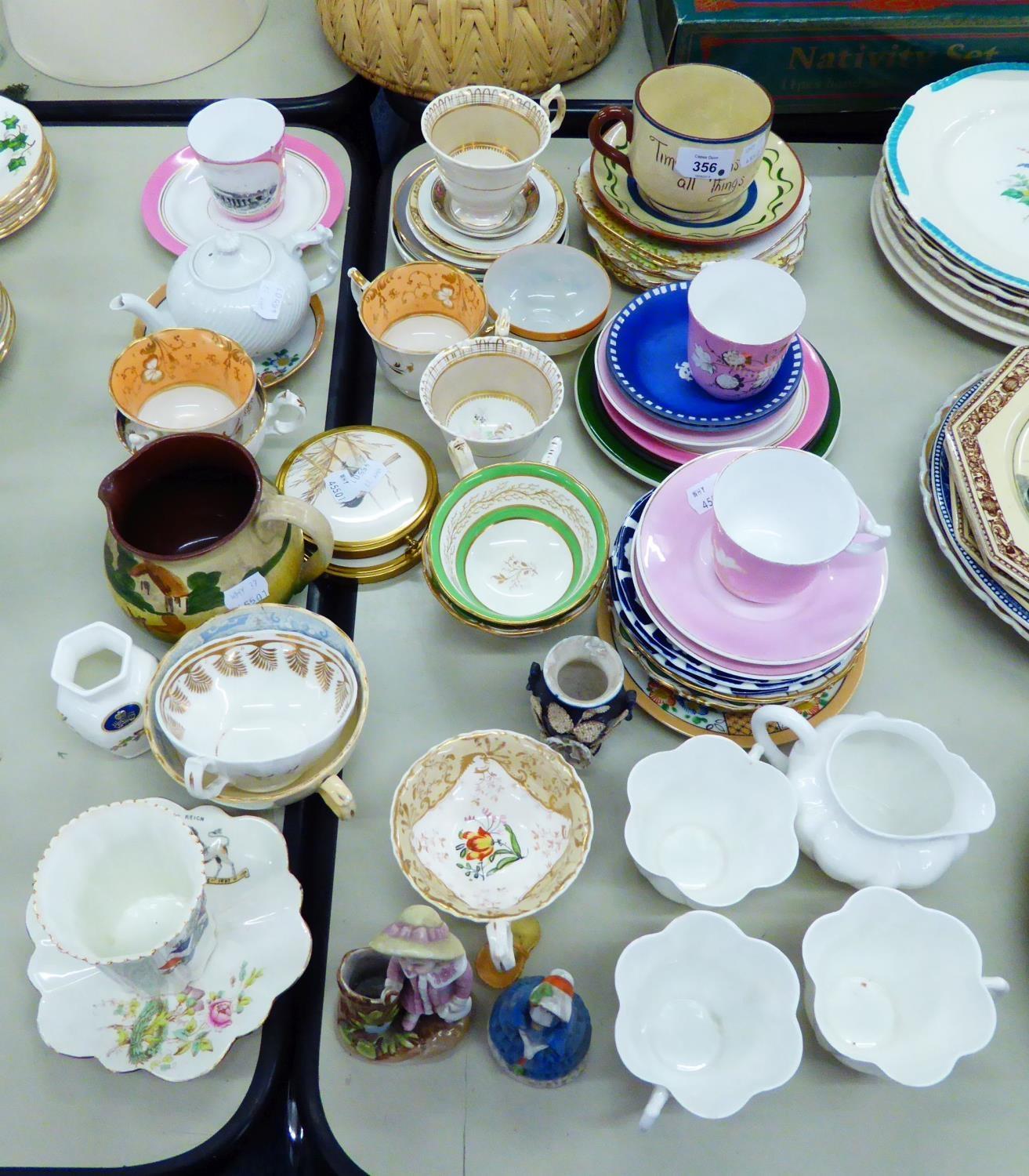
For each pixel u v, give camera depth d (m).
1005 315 1.18
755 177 1.24
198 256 1.13
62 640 0.91
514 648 1.03
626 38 1.52
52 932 0.72
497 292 1.24
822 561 0.84
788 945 0.86
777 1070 0.72
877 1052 0.79
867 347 1.24
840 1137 0.79
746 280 1.04
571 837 0.85
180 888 0.82
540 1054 0.77
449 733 0.97
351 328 1.27
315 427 1.17
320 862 0.94
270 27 1.53
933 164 1.27
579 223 1.34
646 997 0.79
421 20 1.29
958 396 1.11
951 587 1.07
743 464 0.91
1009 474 1.02
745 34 1.27
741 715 0.95
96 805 0.92
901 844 0.83
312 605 1.06
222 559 0.90
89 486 1.11
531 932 0.80
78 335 1.22
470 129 1.29
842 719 0.91
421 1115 0.79
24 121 1.35
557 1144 0.78
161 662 0.90
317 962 0.86
